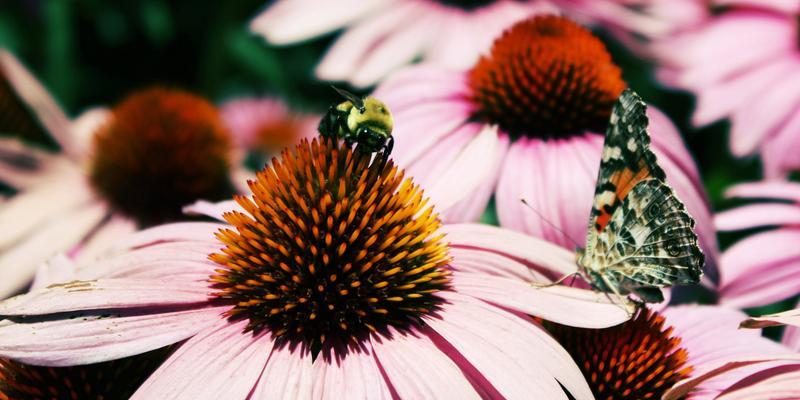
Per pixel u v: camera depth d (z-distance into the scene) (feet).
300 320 0.59
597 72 0.81
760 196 0.86
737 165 1.04
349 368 0.57
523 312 0.61
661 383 0.62
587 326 0.60
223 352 0.57
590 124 0.81
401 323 0.59
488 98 0.82
